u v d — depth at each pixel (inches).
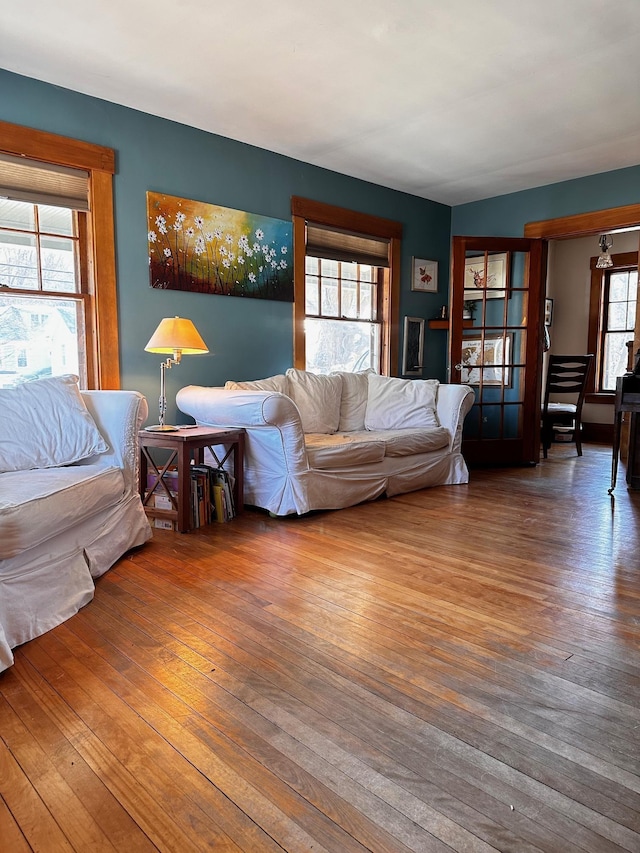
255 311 172.9
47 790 50.4
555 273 293.9
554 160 181.6
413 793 50.2
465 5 100.8
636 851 44.3
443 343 238.4
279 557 110.5
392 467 162.2
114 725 59.6
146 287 148.9
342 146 169.3
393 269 213.3
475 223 228.7
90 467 105.4
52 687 66.5
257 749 55.8
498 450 212.7
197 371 161.0
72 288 140.2
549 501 157.2
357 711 62.0
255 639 77.9
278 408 130.5
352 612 86.3
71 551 91.2
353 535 125.0
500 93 135.0
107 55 118.0
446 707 62.8
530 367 213.2
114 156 140.6
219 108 143.3
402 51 116.3
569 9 102.0
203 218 157.8
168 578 99.7
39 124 129.0
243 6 101.2
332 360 201.8
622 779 52.0
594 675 69.4
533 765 53.8
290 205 178.7
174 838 45.4
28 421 104.9
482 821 47.1
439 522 135.6
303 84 130.6
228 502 137.0
